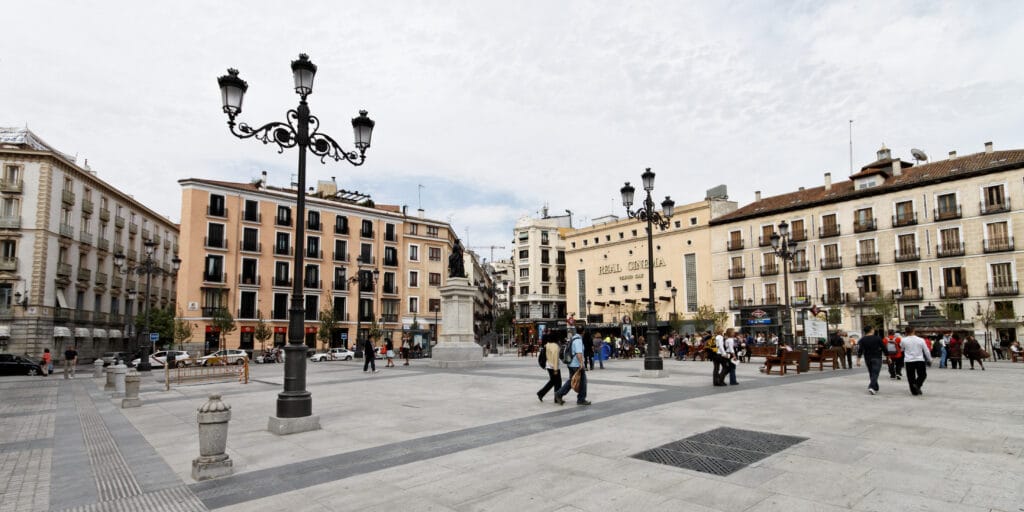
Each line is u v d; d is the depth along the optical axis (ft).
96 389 64.59
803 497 16.46
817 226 163.12
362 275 191.93
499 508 16.20
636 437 25.48
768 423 28.55
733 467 19.95
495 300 419.74
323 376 70.03
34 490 19.75
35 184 131.54
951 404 35.27
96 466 23.34
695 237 194.08
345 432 28.48
